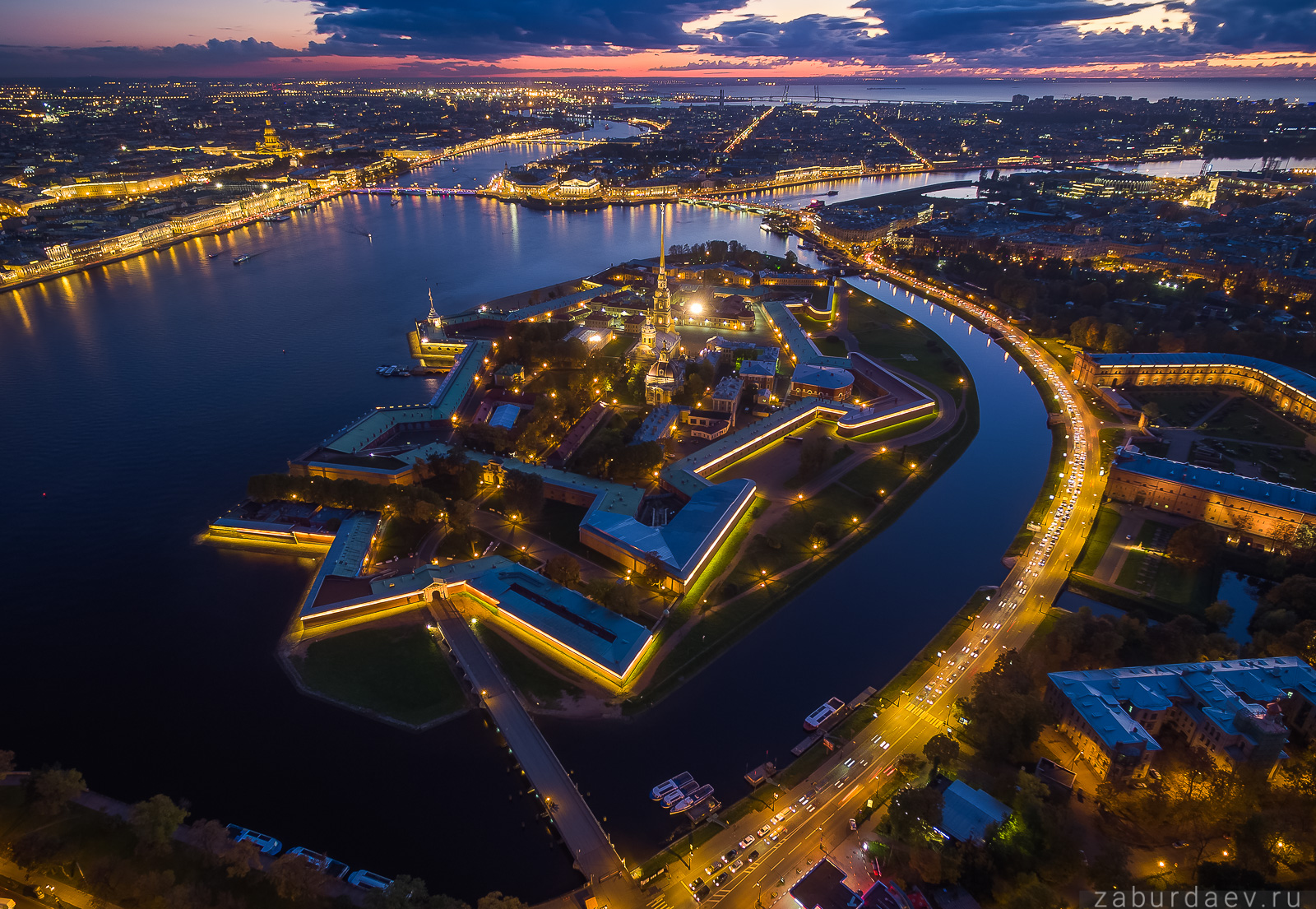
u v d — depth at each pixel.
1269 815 186.50
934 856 177.62
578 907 181.38
